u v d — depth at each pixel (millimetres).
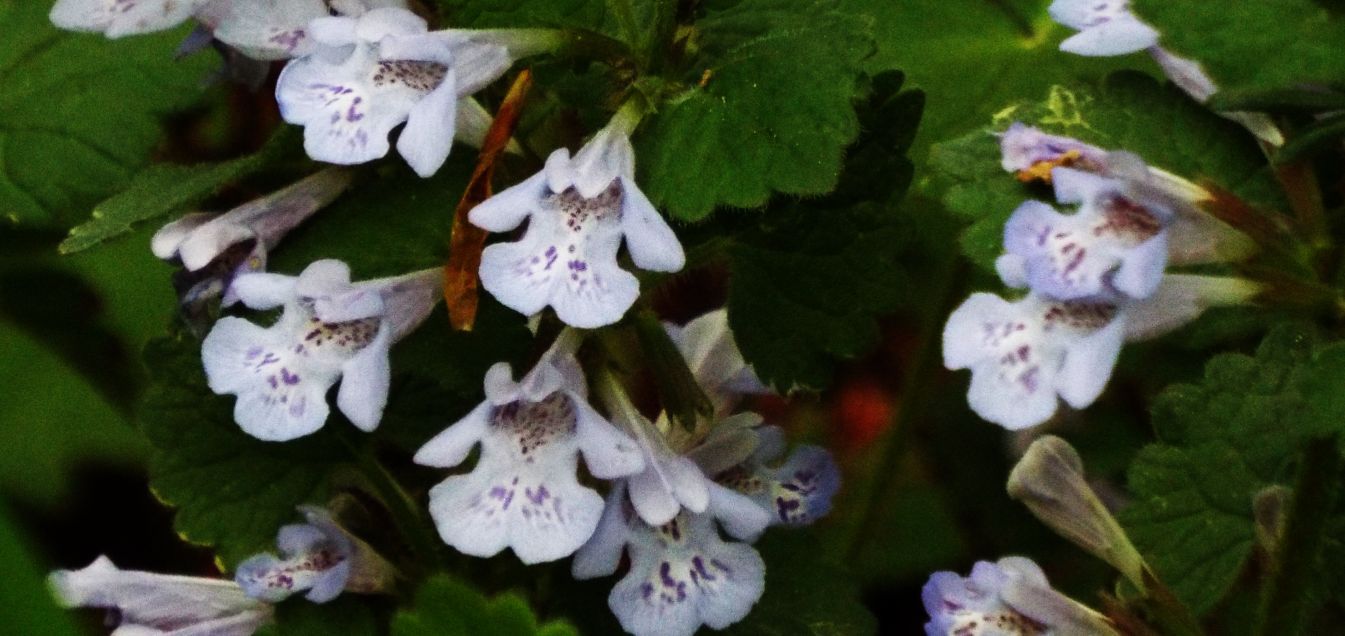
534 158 241
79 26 241
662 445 233
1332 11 203
